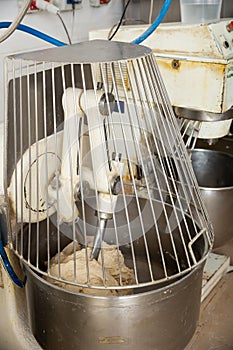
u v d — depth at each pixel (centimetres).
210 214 91
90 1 108
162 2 120
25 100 79
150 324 56
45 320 59
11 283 70
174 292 56
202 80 81
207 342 81
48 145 67
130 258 80
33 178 67
